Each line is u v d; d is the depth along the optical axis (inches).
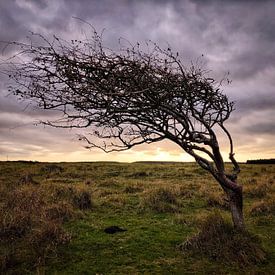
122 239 352.5
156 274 266.2
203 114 293.7
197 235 324.5
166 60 250.7
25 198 473.7
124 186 724.7
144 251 317.4
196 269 273.9
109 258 301.7
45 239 331.0
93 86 228.8
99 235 367.6
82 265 286.5
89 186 743.1
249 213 467.5
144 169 1147.3
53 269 279.4
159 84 249.4
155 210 490.9
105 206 520.4
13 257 295.7
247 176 973.8
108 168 1197.1
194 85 266.7
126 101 245.1
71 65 221.8
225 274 264.1
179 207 516.7
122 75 234.2
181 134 282.0
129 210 498.3
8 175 980.6
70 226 402.3
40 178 931.3
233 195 315.3
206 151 305.3
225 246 296.5
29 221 372.2
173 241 344.2
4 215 379.9
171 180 861.2
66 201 498.9
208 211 488.7
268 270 269.0
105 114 239.8
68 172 1032.8
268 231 384.2
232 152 326.0
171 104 269.0
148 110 255.0
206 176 947.3
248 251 289.3
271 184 713.0
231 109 304.7
